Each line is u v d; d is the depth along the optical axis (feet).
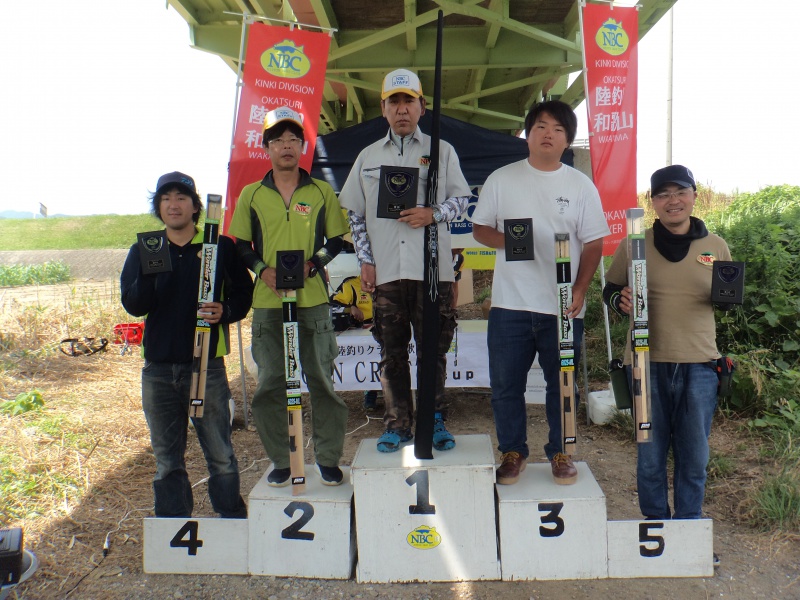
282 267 9.23
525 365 10.00
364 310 18.13
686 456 9.28
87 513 11.82
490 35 23.79
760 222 20.70
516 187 9.82
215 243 9.18
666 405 9.34
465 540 9.40
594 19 16.01
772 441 14.12
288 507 9.64
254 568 9.70
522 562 9.39
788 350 16.78
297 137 9.85
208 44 22.85
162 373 9.61
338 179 18.10
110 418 16.93
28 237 101.30
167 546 9.81
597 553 9.40
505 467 9.91
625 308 9.33
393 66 25.48
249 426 17.08
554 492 9.53
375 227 10.65
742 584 9.25
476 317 25.81
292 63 16.44
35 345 24.72
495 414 10.17
